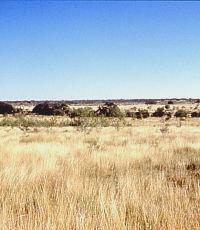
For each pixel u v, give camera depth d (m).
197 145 20.20
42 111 91.25
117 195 6.95
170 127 47.56
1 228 5.26
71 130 41.03
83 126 38.81
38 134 33.19
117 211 5.73
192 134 32.09
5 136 31.81
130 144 21.61
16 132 39.47
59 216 5.66
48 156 14.38
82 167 12.15
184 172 10.91
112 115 69.94
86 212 6.02
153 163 13.66
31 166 11.44
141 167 12.48
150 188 7.54
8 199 6.95
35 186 8.27
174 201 6.62
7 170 9.69
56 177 9.51
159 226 5.42
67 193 7.33
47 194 7.40
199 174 10.78
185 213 5.96
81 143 21.31
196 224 5.43
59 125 53.16
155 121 73.38
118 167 12.61
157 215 5.73
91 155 14.95
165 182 8.54
